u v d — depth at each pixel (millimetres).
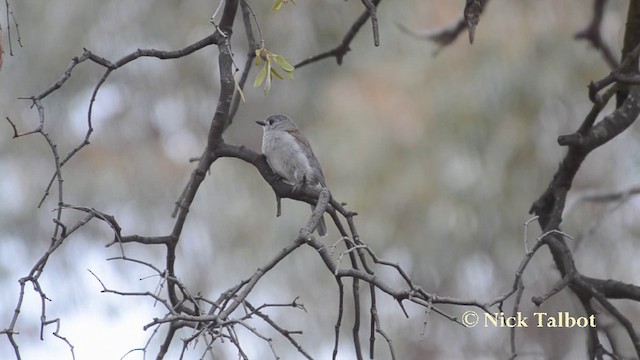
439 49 9328
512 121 13836
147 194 15367
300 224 14352
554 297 14117
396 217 13797
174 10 15523
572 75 14047
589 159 14641
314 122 14648
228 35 6309
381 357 14484
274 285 14523
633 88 7348
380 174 13773
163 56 6070
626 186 14180
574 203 10828
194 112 15883
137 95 15734
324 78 14961
